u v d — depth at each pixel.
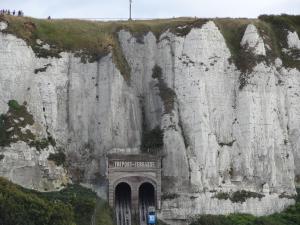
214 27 118.69
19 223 90.81
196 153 110.00
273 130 115.81
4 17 114.56
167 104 113.00
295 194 114.56
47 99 112.25
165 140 110.00
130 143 112.56
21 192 95.50
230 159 112.56
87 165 111.19
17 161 104.06
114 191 105.19
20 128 106.62
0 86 110.31
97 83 115.50
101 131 112.19
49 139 109.69
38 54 114.31
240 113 115.19
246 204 109.19
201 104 112.81
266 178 112.69
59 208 93.88
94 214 99.81
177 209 106.00
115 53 116.94
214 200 107.56
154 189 106.50
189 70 114.56
